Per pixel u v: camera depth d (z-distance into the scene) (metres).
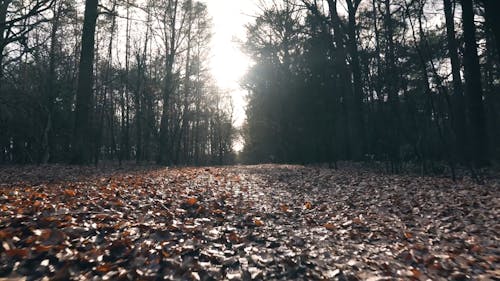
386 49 17.45
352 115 22.34
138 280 3.25
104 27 22.33
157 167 18.42
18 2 14.92
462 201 7.86
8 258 3.35
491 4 15.39
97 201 5.71
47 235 3.85
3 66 16.73
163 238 4.36
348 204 7.88
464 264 4.34
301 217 6.47
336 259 4.29
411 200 8.17
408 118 19.41
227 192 8.08
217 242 4.53
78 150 15.85
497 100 25.06
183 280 3.39
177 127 30.30
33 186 7.56
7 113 19.62
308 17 25.12
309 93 24.77
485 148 15.23
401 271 4.03
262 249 4.40
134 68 26.16
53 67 19.64
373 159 19.03
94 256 3.58
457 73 18.02
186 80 30.08
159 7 18.03
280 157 29.06
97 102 31.23
